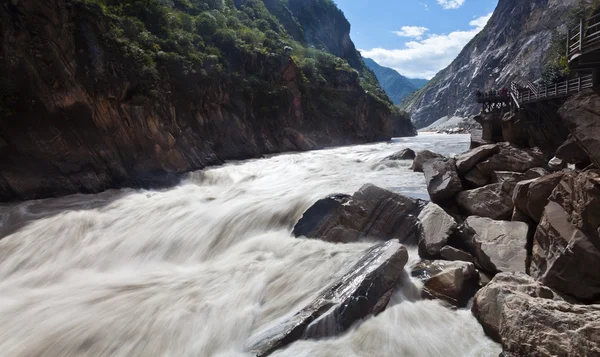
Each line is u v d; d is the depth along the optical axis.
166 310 7.57
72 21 18.33
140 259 10.79
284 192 15.55
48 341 6.78
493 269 7.89
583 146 6.91
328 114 52.47
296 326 6.33
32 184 15.71
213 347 6.50
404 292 7.45
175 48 28.62
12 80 15.48
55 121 16.77
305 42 84.38
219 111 30.52
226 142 30.14
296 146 39.94
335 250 9.70
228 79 32.75
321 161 25.55
